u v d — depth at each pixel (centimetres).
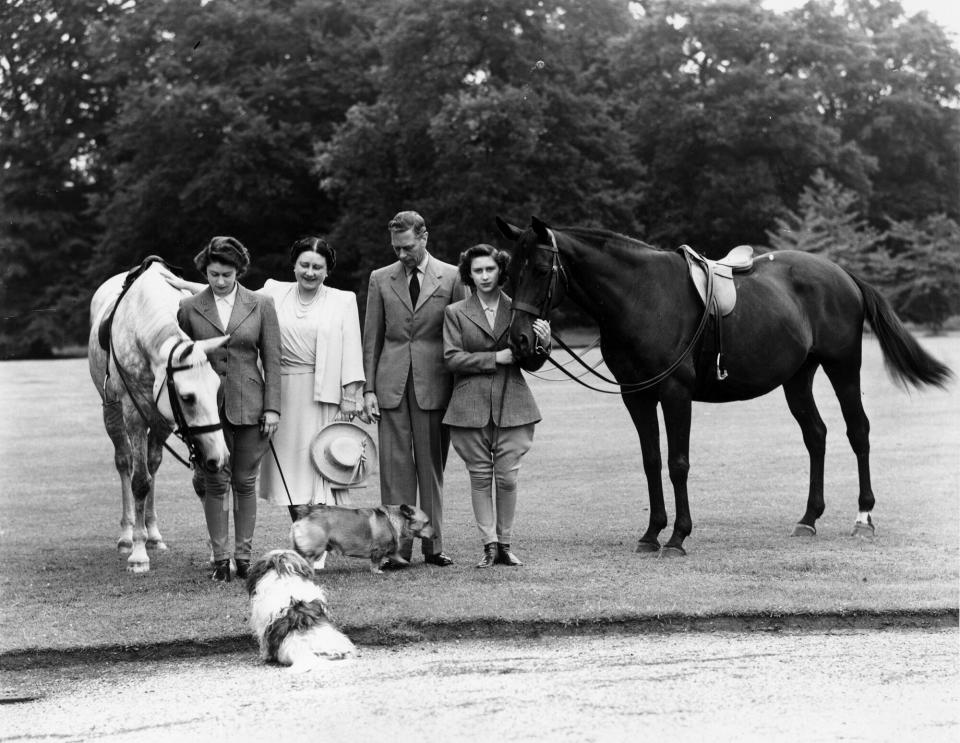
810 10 5734
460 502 1253
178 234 5497
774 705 577
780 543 987
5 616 760
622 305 924
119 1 5722
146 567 906
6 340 5538
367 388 905
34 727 568
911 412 2139
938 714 561
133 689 627
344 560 930
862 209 5669
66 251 5728
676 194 5522
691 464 1521
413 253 900
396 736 535
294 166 5222
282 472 889
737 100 5231
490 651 686
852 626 738
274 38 5388
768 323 988
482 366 877
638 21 5544
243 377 859
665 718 557
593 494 1299
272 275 5469
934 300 5269
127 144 5297
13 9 5738
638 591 795
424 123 4759
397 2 5041
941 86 6172
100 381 1022
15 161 5803
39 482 1488
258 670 655
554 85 4809
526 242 895
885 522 1088
